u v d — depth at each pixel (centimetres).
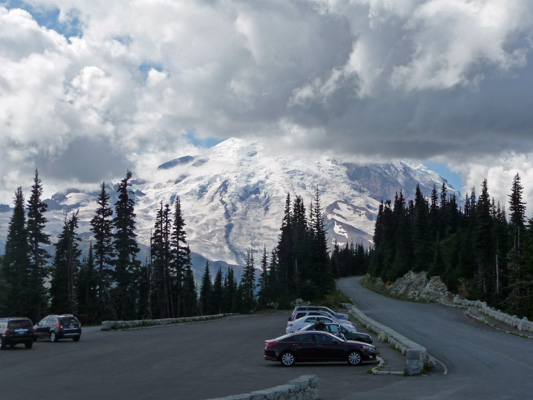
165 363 2756
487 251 11356
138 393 1842
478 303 8375
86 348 3559
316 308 5441
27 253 8356
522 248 9031
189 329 5575
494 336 4459
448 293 11375
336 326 3478
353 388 2020
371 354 2731
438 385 2092
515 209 9925
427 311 8138
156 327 5997
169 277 10175
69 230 9169
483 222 11638
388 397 1806
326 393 1902
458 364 2778
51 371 2444
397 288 13762
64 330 4056
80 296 9219
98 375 2312
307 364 2762
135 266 8606
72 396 1781
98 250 8469
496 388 1994
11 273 8194
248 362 2822
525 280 8262
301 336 2719
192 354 3186
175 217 10244
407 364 2395
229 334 4800
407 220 14725
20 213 8588
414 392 1917
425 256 13412
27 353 3247
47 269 8438
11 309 8062
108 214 8562
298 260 12506
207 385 2034
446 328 5266
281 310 10875
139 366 2634
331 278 12925
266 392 1375
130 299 9062
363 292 14088
